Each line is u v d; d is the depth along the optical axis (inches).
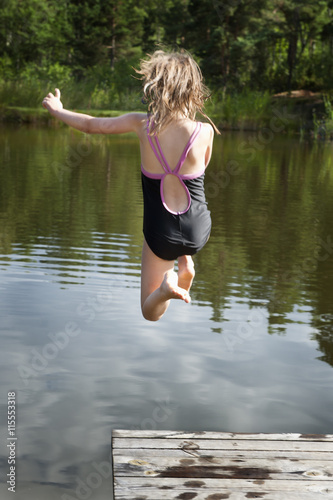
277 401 169.0
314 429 153.6
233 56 1679.4
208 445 133.2
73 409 159.3
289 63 1787.6
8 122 1285.7
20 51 1930.4
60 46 2111.2
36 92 1338.6
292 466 125.3
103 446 142.6
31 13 1942.7
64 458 137.7
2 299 246.8
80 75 2119.8
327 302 263.1
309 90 1748.3
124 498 111.4
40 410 157.5
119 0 2178.9
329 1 1770.4
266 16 1739.7
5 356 191.2
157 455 127.9
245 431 150.1
